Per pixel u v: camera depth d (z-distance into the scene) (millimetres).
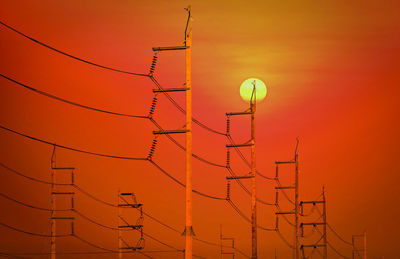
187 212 84188
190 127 86375
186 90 87250
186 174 85062
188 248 83188
